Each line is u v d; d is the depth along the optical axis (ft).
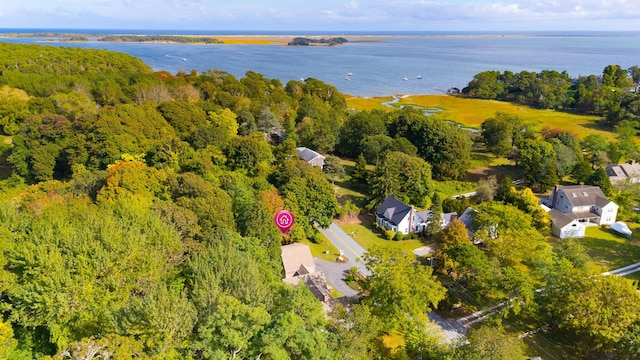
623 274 198.70
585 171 304.09
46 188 205.77
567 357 144.77
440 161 323.57
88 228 127.75
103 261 114.93
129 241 122.01
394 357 133.80
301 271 186.19
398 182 269.03
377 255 161.07
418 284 148.46
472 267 168.86
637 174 312.29
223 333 87.56
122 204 158.30
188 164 234.58
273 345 87.51
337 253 216.95
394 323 145.07
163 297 94.27
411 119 358.23
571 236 233.76
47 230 124.16
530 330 157.89
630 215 260.01
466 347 121.90
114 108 291.17
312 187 223.71
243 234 179.63
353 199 281.13
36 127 282.15
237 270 118.52
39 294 103.19
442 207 264.11
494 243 192.54
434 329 149.38
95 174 211.82
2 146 303.68
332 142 360.69
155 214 153.58
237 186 210.79
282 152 298.35
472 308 169.89
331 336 110.83
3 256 114.21
